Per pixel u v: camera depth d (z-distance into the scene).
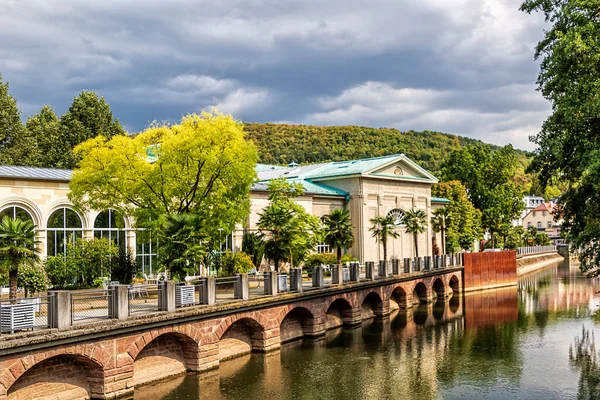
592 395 23.39
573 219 25.09
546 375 26.56
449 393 23.62
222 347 28.02
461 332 37.44
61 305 18.66
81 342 19.30
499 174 89.50
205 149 30.28
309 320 34.38
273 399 22.25
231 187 32.25
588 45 21.56
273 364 27.44
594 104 20.98
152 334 22.20
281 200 42.50
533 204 180.75
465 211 79.25
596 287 66.88
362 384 24.72
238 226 46.34
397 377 25.97
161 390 22.61
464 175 89.69
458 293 62.72
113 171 29.97
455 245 75.56
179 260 26.27
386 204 61.03
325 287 34.97
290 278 32.22
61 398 19.47
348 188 58.25
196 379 24.22
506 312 47.12
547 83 24.23
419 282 51.72
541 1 24.58
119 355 20.80
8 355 16.95
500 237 98.62
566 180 25.33
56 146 63.94
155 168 30.92
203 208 31.83
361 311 40.97
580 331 37.81
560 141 23.20
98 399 20.28
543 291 63.50
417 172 65.81
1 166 34.88
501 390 24.11
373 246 58.72
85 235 35.88
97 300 25.67
